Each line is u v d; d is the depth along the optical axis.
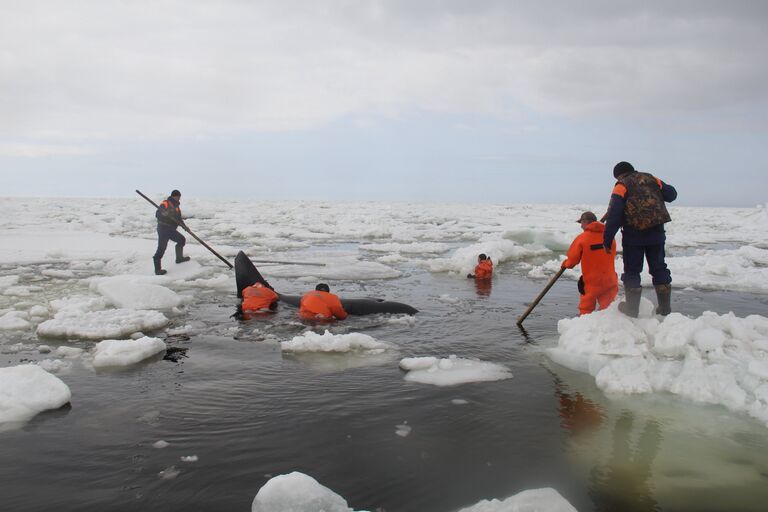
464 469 2.79
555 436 3.19
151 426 3.29
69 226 20.33
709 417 3.49
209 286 8.76
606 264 5.64
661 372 4.07
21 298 7.68
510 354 4.95
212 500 2.47
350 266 11.30
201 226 26.08
